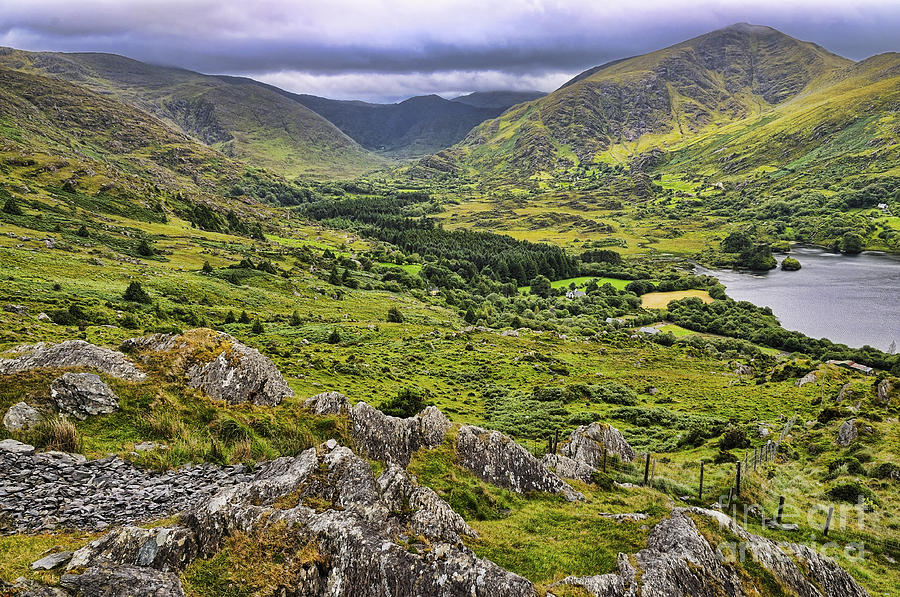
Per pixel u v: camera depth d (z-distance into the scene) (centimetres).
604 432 4303
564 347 12825
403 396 4594
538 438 5269
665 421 6009
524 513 2484
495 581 1582
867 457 3812
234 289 14138
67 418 2261
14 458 1933
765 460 4034
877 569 2539
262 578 1518
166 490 2014
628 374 10044
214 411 2645
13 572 1293
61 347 2630
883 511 3102
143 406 2509
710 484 3516
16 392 2250
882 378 5631
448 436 3030
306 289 16450
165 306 10350
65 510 1734
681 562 1859
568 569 1881
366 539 1661
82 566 1353
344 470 2081
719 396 7656
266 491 1898
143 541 1508
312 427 2759
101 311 8175
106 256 14038
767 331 16650
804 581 2050
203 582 1480
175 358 2944
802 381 7788
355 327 11938
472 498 2489
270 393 2992
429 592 1545
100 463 2078
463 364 9531
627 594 1694
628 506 2848
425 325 14188
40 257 11738
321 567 1605
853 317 18638
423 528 1914
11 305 6862
